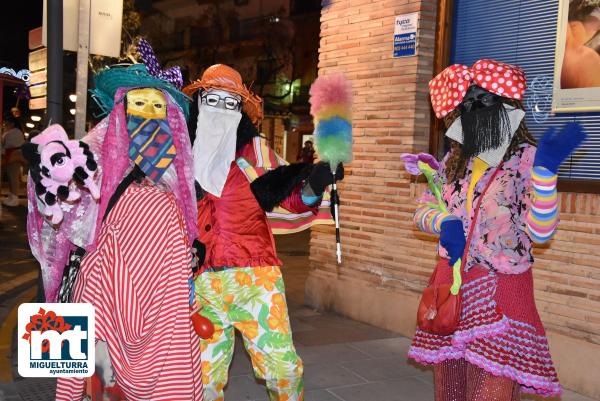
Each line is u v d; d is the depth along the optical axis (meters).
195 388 2.87
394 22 6.20
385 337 6.07
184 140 3.01
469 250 2.94
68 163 2.55
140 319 2.70
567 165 5.11
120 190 2.80
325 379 4.94
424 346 3.14
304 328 6.32
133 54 17.34
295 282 8.80
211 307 3.43
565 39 5.10
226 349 3.53
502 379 2.90
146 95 2.92
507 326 2.84
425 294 3.05
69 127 20.97
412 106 6.04
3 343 5.59
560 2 5.13
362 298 6.54
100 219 2.77
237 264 3.37
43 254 2.91
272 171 3.42
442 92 3.10
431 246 5.86
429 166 3.21
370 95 6.46
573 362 4.68
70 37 5.50
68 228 2.79
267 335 3.38
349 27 6.70
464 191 3.02
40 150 2.60
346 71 6.72
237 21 27.20
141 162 2.85
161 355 2.72
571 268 4.73
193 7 29.03
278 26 25.52
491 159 2.96
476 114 2.98
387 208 6.27
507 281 2.90
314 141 3.31
